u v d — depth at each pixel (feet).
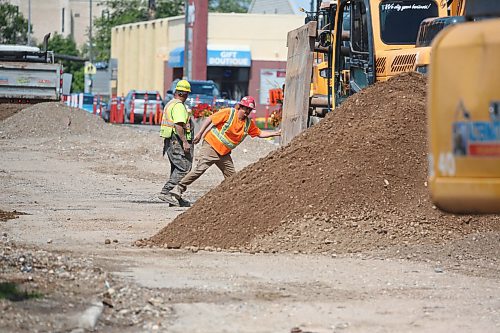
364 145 99.25
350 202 94.27
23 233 100.17
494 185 51.78
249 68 551.18
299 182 96.89
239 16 545.85
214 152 128.57
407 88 105.81
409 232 91.40
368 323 64.13
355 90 146.00
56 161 204.44
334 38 152.46
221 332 61.31
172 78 584.40
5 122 292.20
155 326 61.93
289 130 148.77
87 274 75.46
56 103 301.84
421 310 67.97
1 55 320.50
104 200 137.90
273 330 61.98
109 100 539.29
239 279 77.25
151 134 273.54
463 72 51.90
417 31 136.15
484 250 88.74
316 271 80.84
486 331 62.54
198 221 95.96
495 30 51.60
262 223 93.81
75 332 58.59
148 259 85.56
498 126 51.39
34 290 67.77
